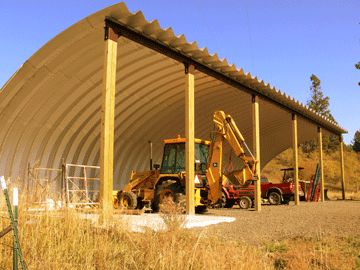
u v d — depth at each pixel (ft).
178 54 44.42
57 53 39.01
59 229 20.83
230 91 64.03
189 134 43.93
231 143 49.37
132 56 46.11
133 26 38.19
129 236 21.09
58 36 36.91
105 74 35.17
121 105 54.29
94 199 49.80
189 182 42.93
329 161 184.44
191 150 43.68
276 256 21.75
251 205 67.97
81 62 42.24
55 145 49.21
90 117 51.90
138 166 67.77
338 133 101.71
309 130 98.68
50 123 46.78
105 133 33.68
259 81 55.98
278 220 40.19
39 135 46.32
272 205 72.23
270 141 100.89
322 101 228.63
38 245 19.54
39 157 47.26
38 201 21.80
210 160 49.32
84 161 55.31
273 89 59.57
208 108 68.59
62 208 22.07
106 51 35.70
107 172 33.30
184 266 17.74
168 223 22.33
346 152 201.26
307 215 46.06
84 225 22.20
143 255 19.17
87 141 54.54
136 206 50.26
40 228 20.18
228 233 30.27
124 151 62.49
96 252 19.76
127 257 19.30
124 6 34.65
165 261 18.01
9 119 41.37
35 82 40.42
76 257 19.48
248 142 93.09
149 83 53.52
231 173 50.62
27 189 21.70
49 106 44.80
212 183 48.62
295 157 72.23
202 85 59.82
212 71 50.47
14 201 15.39
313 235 28.55
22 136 44.16
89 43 39.70
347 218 41.14
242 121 81.15
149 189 51.19
